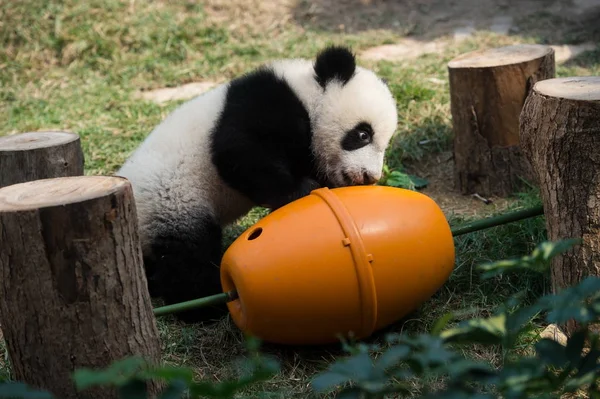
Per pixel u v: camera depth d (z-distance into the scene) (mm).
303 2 13219
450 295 5770
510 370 3137
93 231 3936
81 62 11648
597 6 12438
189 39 12039
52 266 3945
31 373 4148
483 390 4312
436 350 2998
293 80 6227
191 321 5871
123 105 10312
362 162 6207
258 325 4918
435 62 10953
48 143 6273
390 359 3025
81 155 6547
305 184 6332
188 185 5949
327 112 6203
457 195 7855
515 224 6426
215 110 6113
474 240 6352
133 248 4184
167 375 3055
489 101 7395
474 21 12680
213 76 11180
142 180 5938
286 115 6059
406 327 5422
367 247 4801
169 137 6094
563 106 4844
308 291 4766
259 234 5055
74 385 4105
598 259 4910
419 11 13164
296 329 4926
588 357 3398
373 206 4984
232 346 5453
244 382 3148
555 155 4973
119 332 4137
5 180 6180
